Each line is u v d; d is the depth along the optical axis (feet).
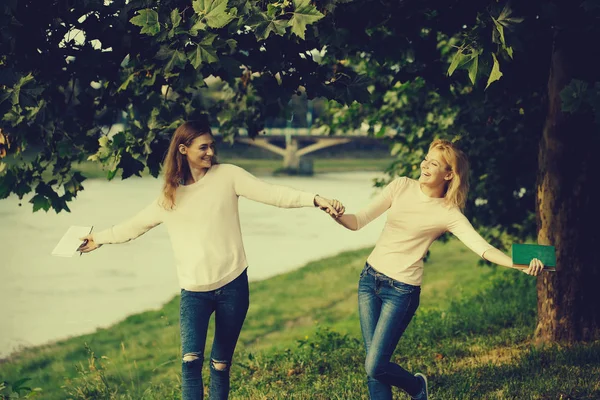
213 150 14.24
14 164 20.13
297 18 15.40
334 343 26.45
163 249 88.79
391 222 14.43
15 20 16.42
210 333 43.55
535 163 30.58
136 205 129.08
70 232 15.39
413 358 22.91
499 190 32.19
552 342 22.29
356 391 18.70
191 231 14.07
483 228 35.73
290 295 62.39
